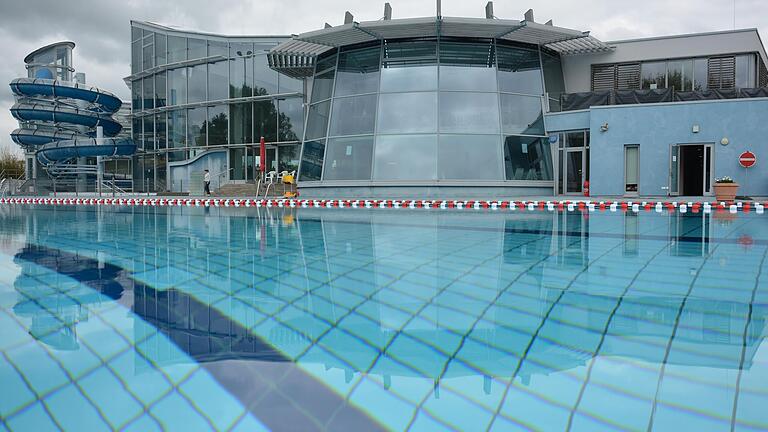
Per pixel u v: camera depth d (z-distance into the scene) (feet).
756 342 9.75
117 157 105.60
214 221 39.22
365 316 11.87
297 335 10.49
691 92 57.16
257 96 86.28
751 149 53.52
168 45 94.48
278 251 22.58
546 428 6.57
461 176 60.90
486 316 11.82
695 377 8.11
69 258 20.93
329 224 35.37
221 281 16.01
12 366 8.72
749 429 6.46
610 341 9.93
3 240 27.45
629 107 57.67
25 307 12.79
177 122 94.32
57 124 112.27
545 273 17.02
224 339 10.19
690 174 58.70
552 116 63.57
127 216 45.93
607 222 34.60
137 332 10.68
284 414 7.01
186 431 6.53
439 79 62.90
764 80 71.77
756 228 30.01
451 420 6.81
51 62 120.37
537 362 8.88
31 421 6.84
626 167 58.34
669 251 21.54
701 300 13.14
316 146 68.80
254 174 88.53
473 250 22.38
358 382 8.08
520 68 65.26
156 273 17.51
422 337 10.33
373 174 62.13
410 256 20.86
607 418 6.82
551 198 57.16
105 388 7.90
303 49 67.97
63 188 94.68
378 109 63.46
